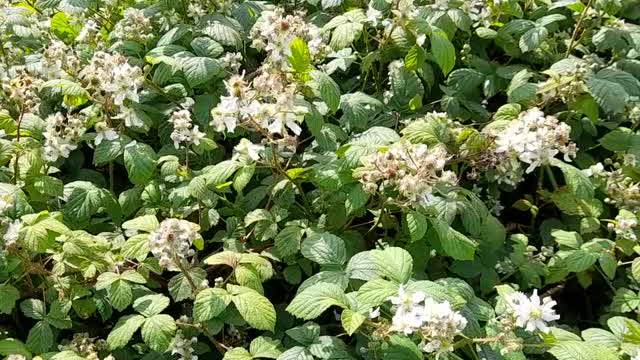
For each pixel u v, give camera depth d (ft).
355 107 1.67
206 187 1.48
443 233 1.36
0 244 1.28
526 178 1.88
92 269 1.31
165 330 1.23
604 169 1.89
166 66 1.70
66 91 1.51
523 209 1.75
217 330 1.30
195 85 1.67
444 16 1.90
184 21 1.94
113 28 2.03
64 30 2.04
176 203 1.49
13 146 1.46
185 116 1.51
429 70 1.84
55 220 1.31
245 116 1.37
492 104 1.98
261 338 1.26
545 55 1.98
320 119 1.53
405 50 1.82
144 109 1.69
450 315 1.07
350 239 1.50
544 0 2.09
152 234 1.23
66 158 1.72
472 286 1.55
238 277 1.26
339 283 1.26
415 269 1.45
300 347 1.21
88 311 1.36
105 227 1.56
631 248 1.52
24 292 1.42
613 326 1.32
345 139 1.62
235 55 1.74
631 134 1.77
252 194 1.56
